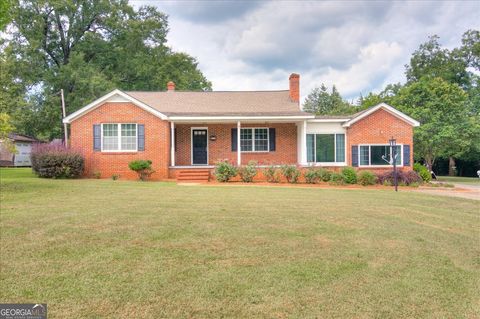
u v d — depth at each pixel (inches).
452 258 188.9
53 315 117.2
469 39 1393.9
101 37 1256.2
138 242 201.5
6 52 908.6
